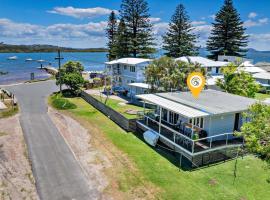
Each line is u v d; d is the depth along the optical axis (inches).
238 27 2962.6
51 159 804.6
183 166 776.9
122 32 2711.6
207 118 840.9
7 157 804.0
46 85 2337.6
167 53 2930.6
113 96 1785.2
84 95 1705.2
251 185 672.4
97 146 914.1
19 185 652.1
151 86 1414.9
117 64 1936.5
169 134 916.6
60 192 629.3
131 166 767.1
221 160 815.7
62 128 1103.0
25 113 1325.0
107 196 618.2
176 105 890.7
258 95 1878.7
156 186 661.9
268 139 533.3
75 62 1966.0
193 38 2898.6
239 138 883.4
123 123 1114.7
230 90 1285.7
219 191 644.1
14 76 3245.6
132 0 2623.0
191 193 633.6
